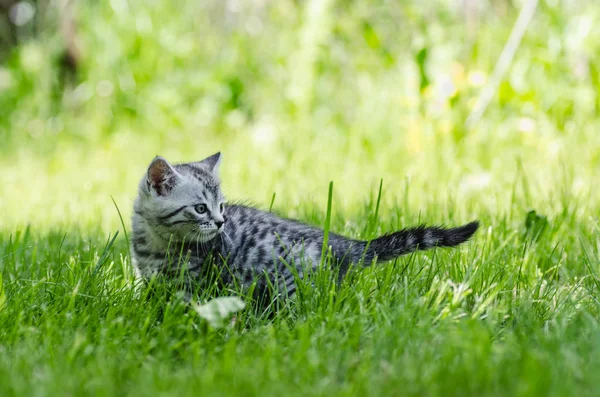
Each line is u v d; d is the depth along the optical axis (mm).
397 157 11688
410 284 5645
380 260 6137
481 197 8961
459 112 12047
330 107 14008
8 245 7363
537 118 11906
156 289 5758
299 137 13289
